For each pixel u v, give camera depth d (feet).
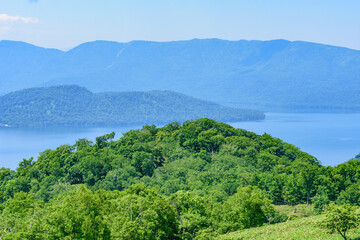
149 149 577.84
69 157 550.36
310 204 403.54
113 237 189.06
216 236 200.34
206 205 247.70
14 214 255.91
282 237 214.69
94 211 183.73
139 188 272.92
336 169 428.15
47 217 188.55
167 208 224.12
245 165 524.11
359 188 374.02
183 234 218.38
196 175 473.26
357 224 169.48
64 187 449.48
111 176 474.08
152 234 206.90
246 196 258.57
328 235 199.41
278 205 409.90
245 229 249.14
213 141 610.24
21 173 550.36
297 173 476.95
